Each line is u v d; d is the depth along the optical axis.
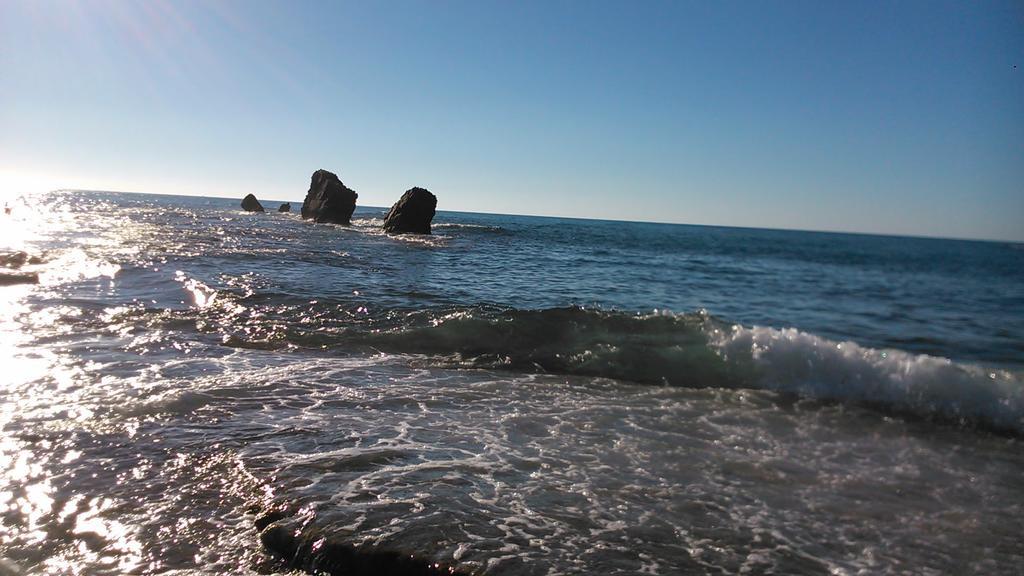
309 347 8.66
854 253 51.25
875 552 3.82
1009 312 15.30
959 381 6.95
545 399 6.84
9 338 8.20
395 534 3.65
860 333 11.79
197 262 16.56
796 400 7.13
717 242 59.97
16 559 3.31
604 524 3.99
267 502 4.03
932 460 5.46
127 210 50.88
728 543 3.84
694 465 5.11
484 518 3.94
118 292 11.75
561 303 13.44
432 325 9.55
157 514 3.85
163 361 7.53
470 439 5.44
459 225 58.00
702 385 7.66
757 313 13.85
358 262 19.58
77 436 5.05
